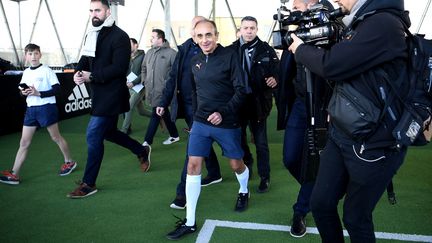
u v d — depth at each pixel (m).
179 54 3.29
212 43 2.47
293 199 3.21
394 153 1.44
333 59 1.41
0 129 5.68
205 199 3.21
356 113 1.41
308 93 2.09
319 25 1.59
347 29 1.53
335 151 1.62
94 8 3.02
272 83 3.15
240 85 2.47
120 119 7.62
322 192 1.63
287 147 2.55
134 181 3.69
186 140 5.55
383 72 1.38
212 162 3.56
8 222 2.74
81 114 7.96
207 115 2.54
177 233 2.49
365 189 1.49
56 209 2.99
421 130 1.37
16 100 5.98
